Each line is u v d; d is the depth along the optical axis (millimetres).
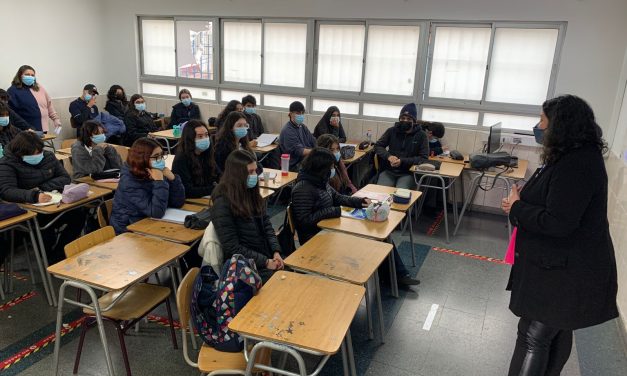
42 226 3084
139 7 6797
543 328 1776
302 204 2693
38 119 5457
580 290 1640
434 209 5090
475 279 3463
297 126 4914
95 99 6438
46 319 2713
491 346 2627
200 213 2625
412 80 5430
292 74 6086
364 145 5246
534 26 4703
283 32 5984
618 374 2455
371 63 5586
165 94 7078
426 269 3607
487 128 5160
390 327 2783
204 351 1864
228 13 6211
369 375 2342
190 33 6602
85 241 2266
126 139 6031
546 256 1670
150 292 2342
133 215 2703
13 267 3297
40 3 6203
